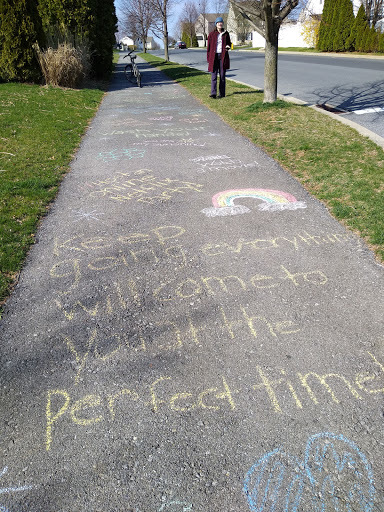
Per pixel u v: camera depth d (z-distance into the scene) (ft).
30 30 39.65
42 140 22.62
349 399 6.79
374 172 15.92
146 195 15.26
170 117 28.63
